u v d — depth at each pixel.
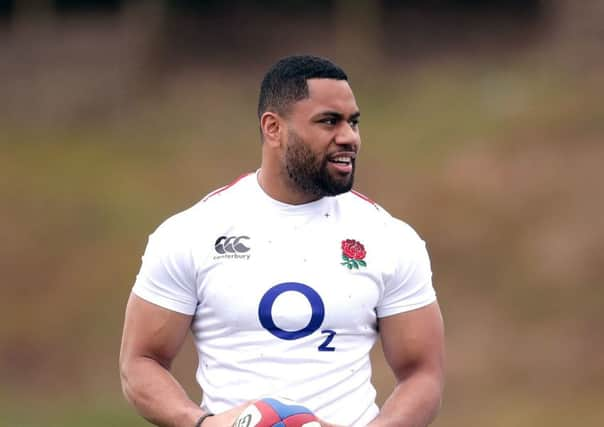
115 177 99.31
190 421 16.66
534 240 80.62
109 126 113.31
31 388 70.12
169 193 96.06
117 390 68.56
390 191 89.12
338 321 16.84
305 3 130.12
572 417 60.66
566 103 99.62
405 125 101.62
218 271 16.91
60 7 133.62
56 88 122.06
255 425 15.84
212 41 126.75
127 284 82.19
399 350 17.59
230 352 16.95
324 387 16.77
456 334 71.94
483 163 90.81
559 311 73.06
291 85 17.03
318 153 16.84
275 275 16.83
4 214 92.94
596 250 78.31
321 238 17.09
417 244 17.64
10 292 82.69
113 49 127.25
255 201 17.28
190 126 109.94
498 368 67.75
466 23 125.44
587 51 114.69
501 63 116.69
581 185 85.62
